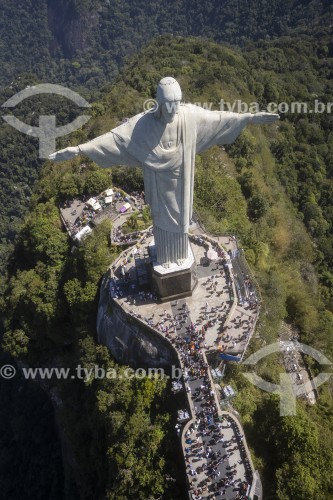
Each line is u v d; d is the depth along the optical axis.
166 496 46.25
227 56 120.69
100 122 92.06
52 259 69.31
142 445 48.50
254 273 60.84
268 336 54.22
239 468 44.31
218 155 82.06
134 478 47.44
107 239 64.62
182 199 39.59
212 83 103.62
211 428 46.25
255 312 52.81
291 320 61.84
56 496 70.56
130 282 55.88
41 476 73.00
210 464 44.59
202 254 57.62
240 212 73.38
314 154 100.94
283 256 73.69
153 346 52.88
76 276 63.72
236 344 50.50
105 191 72.94
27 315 69.06
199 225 61.72
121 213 69.75
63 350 68.25
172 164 36.34
